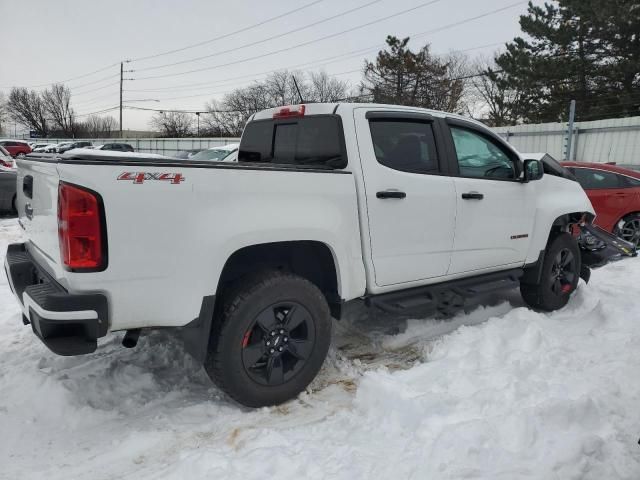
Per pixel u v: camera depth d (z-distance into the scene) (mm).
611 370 3666
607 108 24391
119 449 2965
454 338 4254
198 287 3051
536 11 26234
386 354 4328
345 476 2625
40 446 3000
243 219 3180
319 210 3523
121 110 70000
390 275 4000
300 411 3412
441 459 2695
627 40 23578
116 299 2838
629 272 6852
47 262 3182
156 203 2889
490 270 4824
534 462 2676
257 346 3324
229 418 3307
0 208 11922
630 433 2934
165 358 4109
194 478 2658
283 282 3373
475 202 4504
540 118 26891
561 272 5508
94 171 2736
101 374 3703
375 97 39906
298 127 4184
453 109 41219
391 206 3920
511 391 3318
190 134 74062
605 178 8984
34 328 2969
